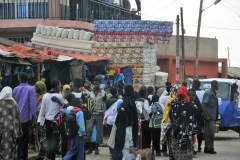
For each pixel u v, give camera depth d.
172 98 12.26
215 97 15.18
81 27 25.47
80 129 11.12
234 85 20.16
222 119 19.25
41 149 12.49
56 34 23.06
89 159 13.67
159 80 24.34
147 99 14.95
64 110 11.48
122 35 23.36
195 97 14.59
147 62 23.08
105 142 17.30
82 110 11.77
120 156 11.92
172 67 39.09
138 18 32.81
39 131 13.02
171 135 11.77
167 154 14.31
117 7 30.30
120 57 22.84
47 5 25.92
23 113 11.88
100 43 22.94
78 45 23.00
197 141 15.50
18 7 26.30
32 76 16.84
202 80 21.19
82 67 19.61
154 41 23.47
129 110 11.12
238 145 17.89
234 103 20.05
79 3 26.53
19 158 11.98
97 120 14.70
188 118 11.35
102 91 15.09
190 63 42.66
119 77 21.94
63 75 19.66
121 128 11.09
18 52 16.48
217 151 15.84
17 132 11.08
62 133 11.45
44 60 17.38
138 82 22.73
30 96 11.92
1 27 25.80
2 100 10.91
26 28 26.00
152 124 13.98
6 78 15.85
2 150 10.85
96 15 27.97
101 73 21.98
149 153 10.91
